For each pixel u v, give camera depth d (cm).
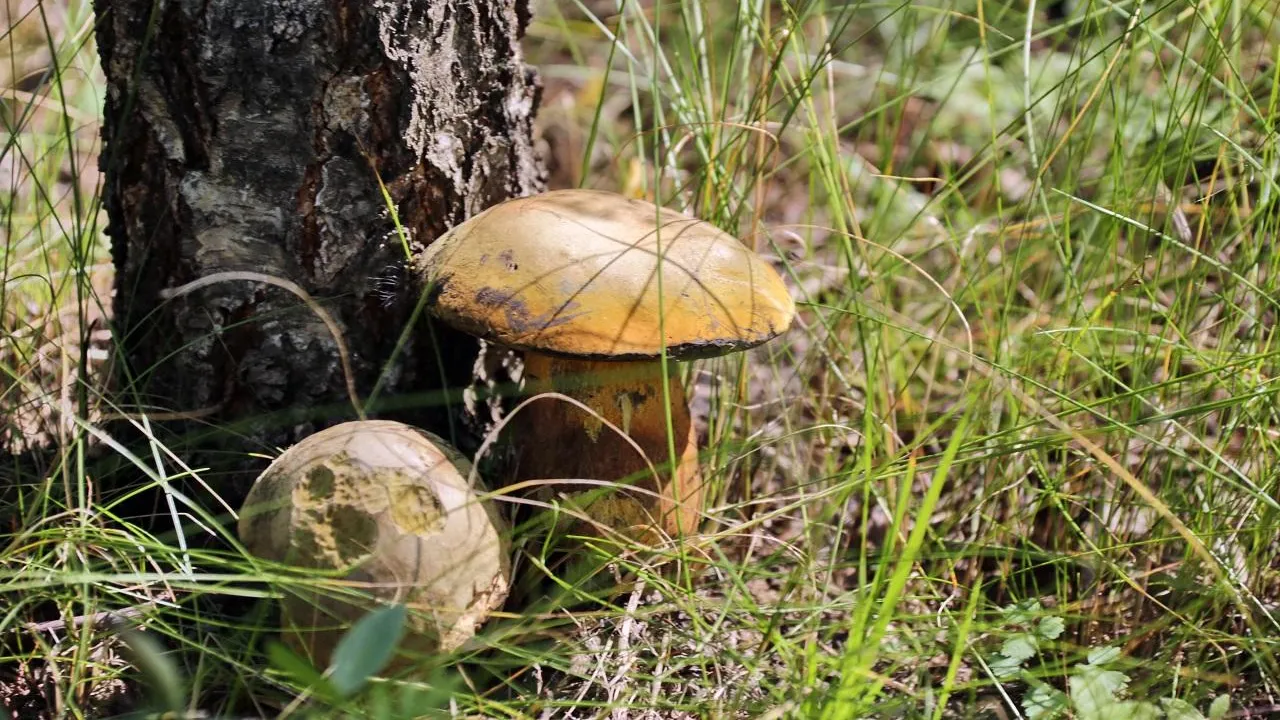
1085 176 162
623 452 140
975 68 178
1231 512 141
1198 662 138
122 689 137
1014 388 140
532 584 140
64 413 141
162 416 140
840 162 151
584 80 204
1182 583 140
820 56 147
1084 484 147
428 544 133
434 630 134
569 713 137
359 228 141
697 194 150
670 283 136
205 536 142
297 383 142
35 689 136
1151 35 147
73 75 166
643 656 140
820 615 141
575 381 140
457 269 137
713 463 147
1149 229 142
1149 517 144
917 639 137
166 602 137
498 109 144
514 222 137
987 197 164
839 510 148
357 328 142
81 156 165
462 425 147
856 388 154
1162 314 145
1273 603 141
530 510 141
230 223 140
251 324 141
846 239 148
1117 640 141
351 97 139
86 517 137
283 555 134
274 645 128
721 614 136
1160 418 138
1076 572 142
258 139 139
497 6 142
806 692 135
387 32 138
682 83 156
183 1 137
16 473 141
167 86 139
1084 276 150
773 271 140
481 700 133
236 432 141
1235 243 149
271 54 138
